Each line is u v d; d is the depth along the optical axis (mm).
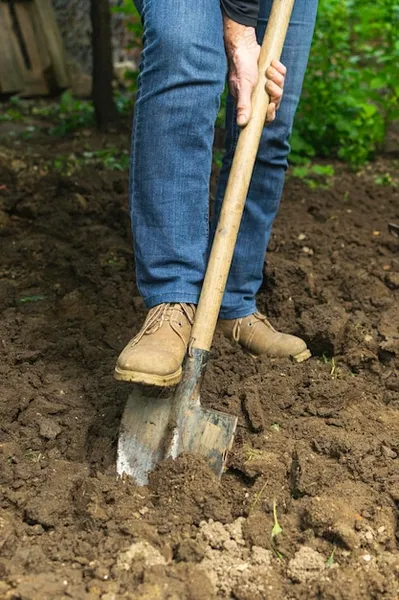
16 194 4195
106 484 2062
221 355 2744
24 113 6602
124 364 2088
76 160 5078
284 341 2756
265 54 2307
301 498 2074
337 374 2672
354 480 2156
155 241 2250
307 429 2375
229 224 2227
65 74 7160
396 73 5367
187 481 2057
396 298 3318
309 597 1789
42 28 7004
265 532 1954
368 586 1798
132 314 3072
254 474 2139
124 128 5992
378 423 2447
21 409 2406
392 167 5391
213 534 1939
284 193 4578
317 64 5582
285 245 3783
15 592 1729
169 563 1871
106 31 5723
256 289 2854
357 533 1937
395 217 4348
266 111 2307
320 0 5293
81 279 3336
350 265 3609
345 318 2871
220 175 2738
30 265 3500
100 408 2432
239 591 1795
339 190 4680
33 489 2107
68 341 2764
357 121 5316
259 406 2398
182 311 2252
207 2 2154
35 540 1938
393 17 5406
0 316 3029
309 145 5434
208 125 2205
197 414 2180
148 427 2168
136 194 2264
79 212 3977
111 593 1756
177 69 2119
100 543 1902
